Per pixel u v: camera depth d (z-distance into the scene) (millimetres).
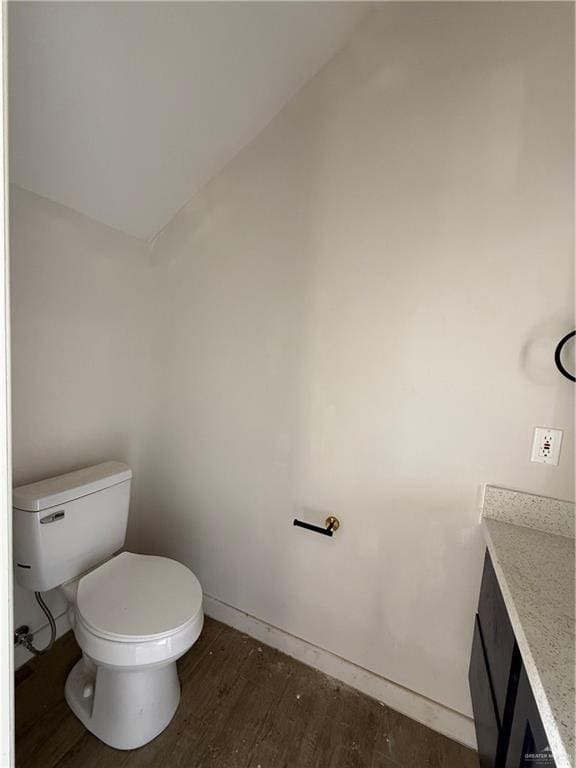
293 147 1361
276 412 1487
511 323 1079
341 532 1399
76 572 1322
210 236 1570
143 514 1872
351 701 1377
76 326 1469
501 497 1118
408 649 1329
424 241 1173
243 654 1557
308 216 1354
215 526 1690
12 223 1215
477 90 1073
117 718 1161
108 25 923
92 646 1083
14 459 1308
